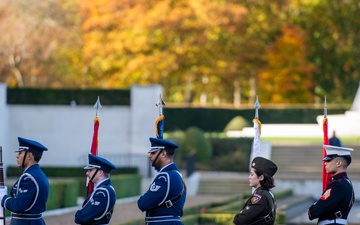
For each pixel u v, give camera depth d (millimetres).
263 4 145125
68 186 66438
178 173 28719
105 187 28203
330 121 128625
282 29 148750
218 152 112312
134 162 97875
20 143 30141
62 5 134375
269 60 147875
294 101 157000
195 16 136750
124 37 135000
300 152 105750
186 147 108688
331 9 154500
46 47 127250
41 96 99188
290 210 79812
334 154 29422
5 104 95438
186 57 139625
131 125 98750
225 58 143000
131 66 134750
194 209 63625
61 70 138125
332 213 29250
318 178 96688
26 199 29531
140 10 135250
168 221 28359
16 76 135875
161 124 31531
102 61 136625
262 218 27375
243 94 168750
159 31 135875
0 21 124812
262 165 27812
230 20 137250
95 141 31312
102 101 99062
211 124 143000
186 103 161750
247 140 113625
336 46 156125
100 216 27984
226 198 74250
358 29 156875
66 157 99188
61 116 99250
